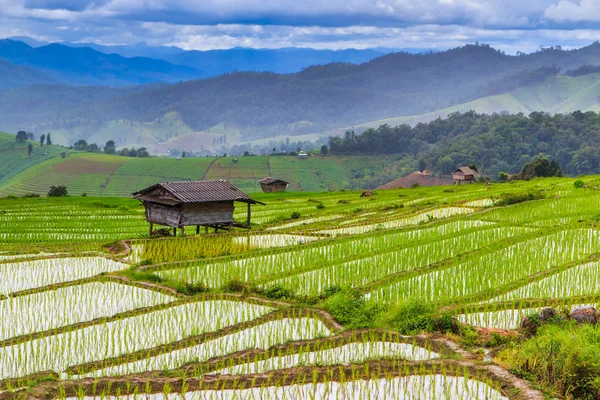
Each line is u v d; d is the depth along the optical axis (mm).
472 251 31156
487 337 18156
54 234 42656
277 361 16766
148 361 16656
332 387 14836
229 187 39812
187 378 15398
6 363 16688
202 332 19438
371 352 17312
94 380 15188
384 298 23062
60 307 22219
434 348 17578
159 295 24016
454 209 49219
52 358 17047
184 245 34688
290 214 53281
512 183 78750
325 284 25453
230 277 26578
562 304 22219
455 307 21844
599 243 32250
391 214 48969
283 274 27156
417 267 28359
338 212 52125
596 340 16172
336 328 19750
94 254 32156
